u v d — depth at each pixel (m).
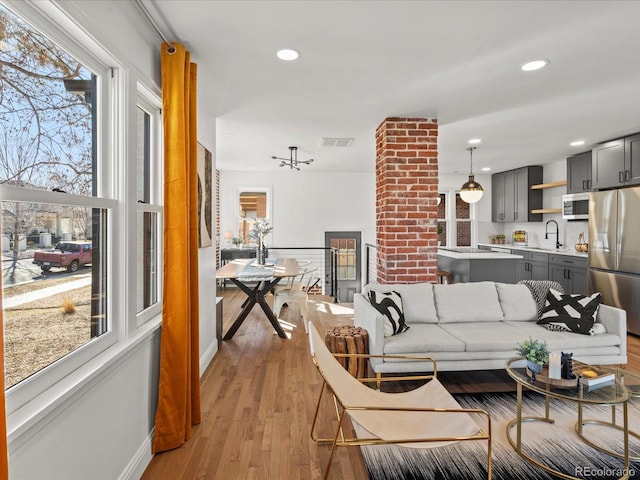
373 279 8.34
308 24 2.14
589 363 3.02
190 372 2.42
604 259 4.86
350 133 4.70
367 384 3.12
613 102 3.50
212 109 3.69
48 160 1.35
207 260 3.52
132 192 1.87
